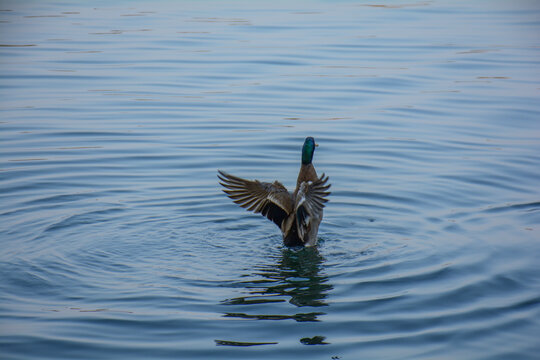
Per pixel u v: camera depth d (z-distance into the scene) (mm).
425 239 10648
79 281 9086
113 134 15867
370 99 18594
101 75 20844
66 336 7648
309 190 9641
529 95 18734
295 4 33688
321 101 18422
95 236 10688
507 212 11719
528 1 35031
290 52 23484
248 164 14195
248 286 9008
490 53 23469
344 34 26375
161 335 7715
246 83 20062
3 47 24281
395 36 26094
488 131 16125
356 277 9297
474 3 34500
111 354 7309
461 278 9211
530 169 13727
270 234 11023
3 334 7668
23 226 10984
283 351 7406
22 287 8883
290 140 15539
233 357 7270
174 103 18219
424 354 7359
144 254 10109
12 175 13320
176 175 13555
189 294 8742
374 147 15125
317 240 10648
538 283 9039
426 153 14758
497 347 7504
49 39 25547
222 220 11531
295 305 8469
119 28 27469
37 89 19422
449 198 12398
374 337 7711
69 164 14000
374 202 12289
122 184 13031
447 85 19812
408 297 8664
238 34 26266
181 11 31422
